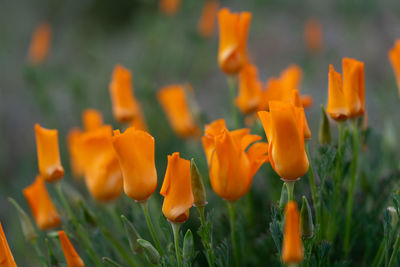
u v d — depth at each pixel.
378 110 1.85
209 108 2.27
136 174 0.92
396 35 2.64
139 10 3.72
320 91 2.25
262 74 2.64
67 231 1.03
